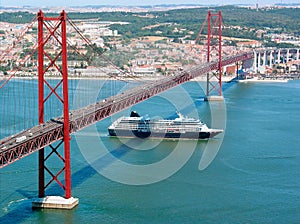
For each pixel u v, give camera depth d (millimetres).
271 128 108125
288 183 73250
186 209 64062
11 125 103875
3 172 75250
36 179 72562
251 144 94188
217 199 67188
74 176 74562
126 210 63531
